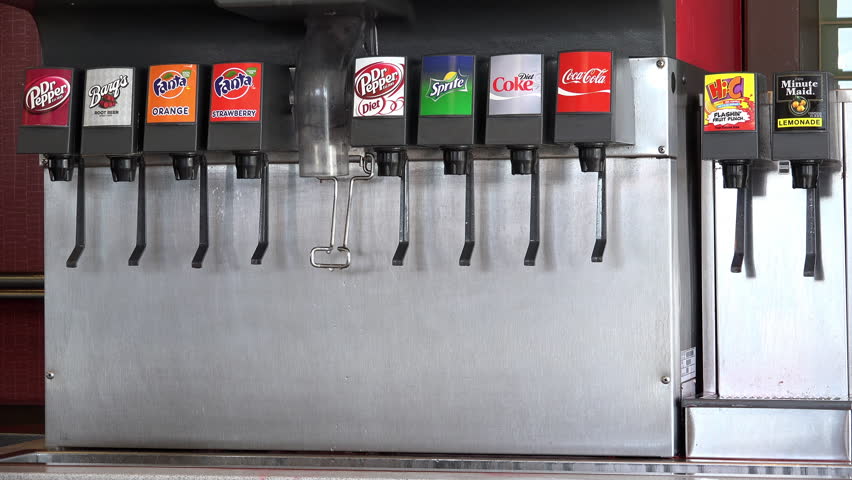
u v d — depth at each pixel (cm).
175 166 195
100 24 210
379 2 182
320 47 187
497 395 194
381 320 199
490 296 194
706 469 181
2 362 336
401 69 181
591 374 191
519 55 178
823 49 280
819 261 191
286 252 202
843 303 190
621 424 189
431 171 196
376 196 199
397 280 198
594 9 188
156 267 207
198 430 205
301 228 202
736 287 194
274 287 203
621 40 189
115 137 191
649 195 188
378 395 199
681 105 195
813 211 190
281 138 193
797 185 183
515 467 188
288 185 202
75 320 211
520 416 193
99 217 210
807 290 191
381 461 193
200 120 190
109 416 209
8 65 331
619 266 189
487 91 180
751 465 180
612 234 190
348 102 189
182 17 205
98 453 204
